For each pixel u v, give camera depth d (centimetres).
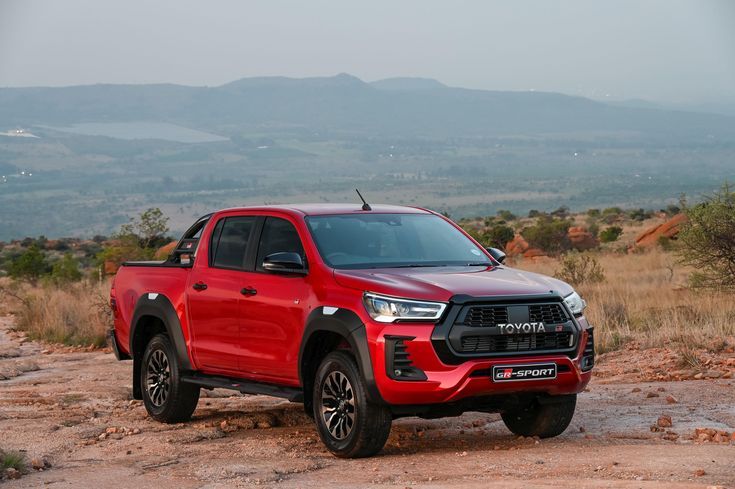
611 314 1609
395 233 809
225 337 841
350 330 697
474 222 8562
